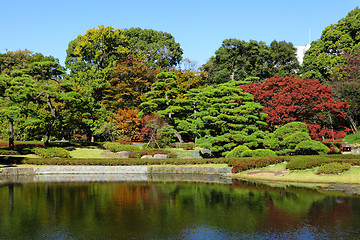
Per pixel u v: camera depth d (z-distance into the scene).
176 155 39.34
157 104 47.03
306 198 18.20
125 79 57.94
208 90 42.25
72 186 23.47
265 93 39.97
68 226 13.09
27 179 27.31
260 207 16.30
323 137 39.19
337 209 15.57
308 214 14.77
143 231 12.48
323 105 37.75
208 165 32.94
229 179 27.17
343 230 12.44
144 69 58.12
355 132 47.50
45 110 42.72
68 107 42.31
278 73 62.16
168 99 47.09
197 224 13.40
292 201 17.50
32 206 16.69
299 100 38.31
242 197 18.94
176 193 20.55
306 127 33.88
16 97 34.28
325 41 59.28
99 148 44.09
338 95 47.25
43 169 31.44
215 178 27.98
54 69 39.50
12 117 33.97
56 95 37.94
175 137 52.34
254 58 64.75
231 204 17.12
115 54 64.94
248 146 36.12
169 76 47.59
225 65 65.00
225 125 38.38
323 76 59.34
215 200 18.14
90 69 61.84
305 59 61.12
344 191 19.95
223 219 14.13
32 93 36.09
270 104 39.94
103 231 12.47
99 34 61.75
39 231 12.44
